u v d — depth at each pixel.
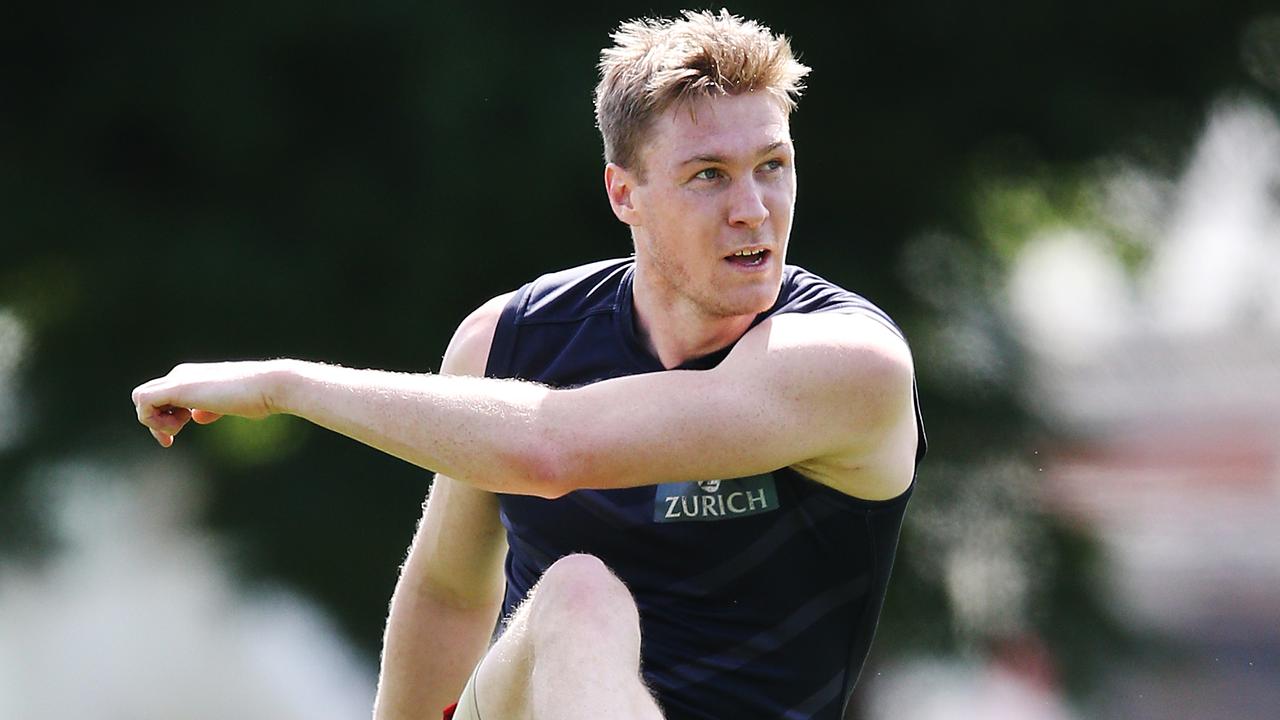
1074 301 34.53
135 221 26.98
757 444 9.64
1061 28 27.08
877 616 10.84
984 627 27.22
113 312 26.66
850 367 9.77
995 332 28.62
